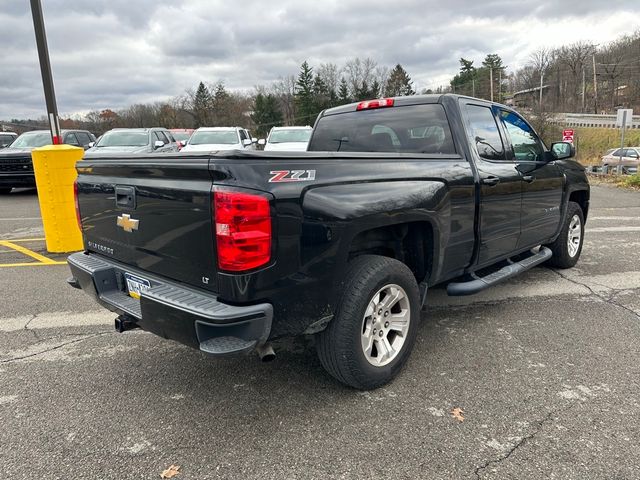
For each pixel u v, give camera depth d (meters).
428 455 2.49
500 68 82.94
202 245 2.51
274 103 77.19
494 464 2.42
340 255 2.74
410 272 3.21
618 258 6.39
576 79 88.50
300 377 3.32
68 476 2.38
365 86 75.00
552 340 3.86
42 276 5.76
